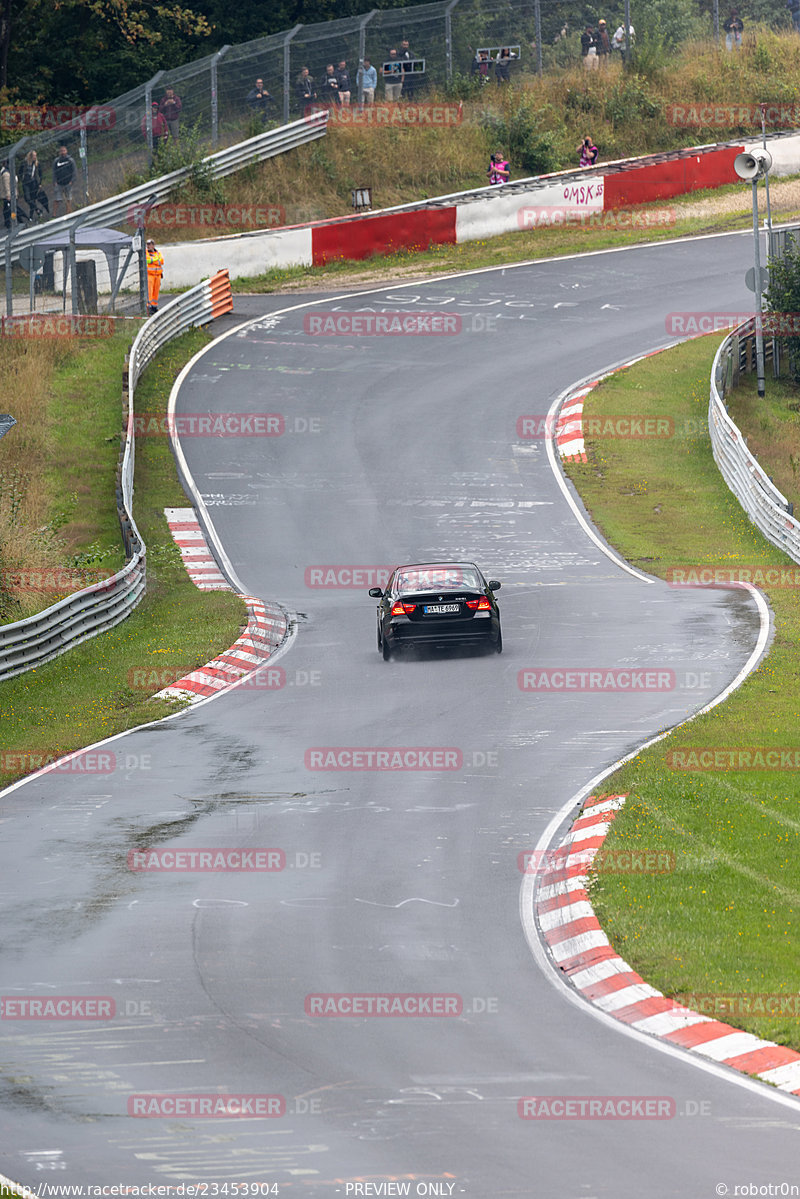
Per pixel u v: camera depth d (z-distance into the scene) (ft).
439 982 124.98
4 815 189.67
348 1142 93.76
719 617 288.51
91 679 275.39
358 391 509.76
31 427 462.19
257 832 173.37
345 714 233.14
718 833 161.38
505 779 190.29
